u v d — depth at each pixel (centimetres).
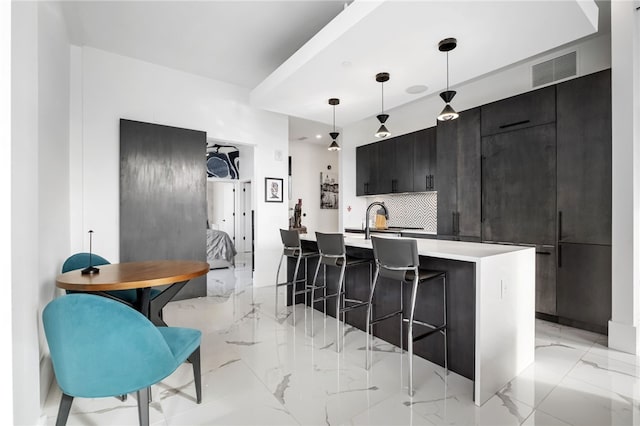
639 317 262
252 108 479
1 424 111
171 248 399
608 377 217
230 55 375
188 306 385
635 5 251
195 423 171
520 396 195
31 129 163
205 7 286
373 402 190
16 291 155
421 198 530
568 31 236
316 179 786
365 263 304
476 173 385
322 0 275
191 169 416
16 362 155
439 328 221
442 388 205
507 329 210
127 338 131
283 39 340
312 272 378
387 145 545
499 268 203
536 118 333
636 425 167
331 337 290
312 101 381
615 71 260
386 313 282
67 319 126
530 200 337
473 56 272
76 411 183
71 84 340
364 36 242
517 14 214
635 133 255
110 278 187
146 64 389
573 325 312
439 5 205
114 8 285
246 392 200
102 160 358
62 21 292
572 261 308
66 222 313
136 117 381
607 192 287
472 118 391
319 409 183
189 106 421
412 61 280
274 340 281
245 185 852
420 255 233
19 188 154
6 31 113
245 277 566
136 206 375
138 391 141
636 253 256
